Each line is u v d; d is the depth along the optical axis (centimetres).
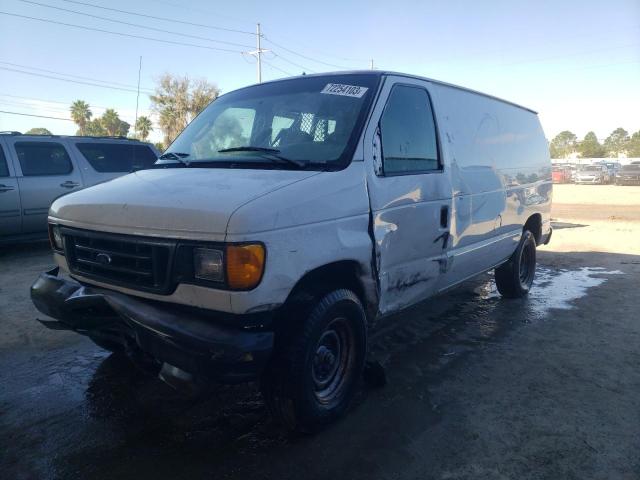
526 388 385
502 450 303
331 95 372
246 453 298
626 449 305
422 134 400
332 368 329
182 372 270
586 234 1202
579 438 317
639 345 476
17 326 504
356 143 332
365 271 329
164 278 272
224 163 344
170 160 385
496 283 628
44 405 351
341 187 310
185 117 4544
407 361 435
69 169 905
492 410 351
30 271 743
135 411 344
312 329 293
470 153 466
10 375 397
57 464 286
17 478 274
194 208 266
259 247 256
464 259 457
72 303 307
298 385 291
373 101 356
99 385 380
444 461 292
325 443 309
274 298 266
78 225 311
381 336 496
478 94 514
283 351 289
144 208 280
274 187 284
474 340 488
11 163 841
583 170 3862
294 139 353
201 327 261
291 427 306
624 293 665
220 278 255
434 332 509
